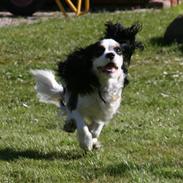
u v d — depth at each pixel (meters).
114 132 12.58
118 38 11.05
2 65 20.61
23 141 11.62
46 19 28.80
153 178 9.34
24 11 30.20
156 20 26.91
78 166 10.06
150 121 13.58
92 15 28.77
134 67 20.62
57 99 11.51
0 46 23.02
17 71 19.33
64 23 26.64
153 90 17.34
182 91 17.31
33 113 14.44
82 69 10.45
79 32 25.08
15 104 15.55
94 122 11.02
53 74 12.63
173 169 9.80
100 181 9.32
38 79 11.48
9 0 30.12
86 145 10.59
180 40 23.67
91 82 10.45
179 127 13.05
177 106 15.45
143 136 12.20
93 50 10.41
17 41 23.72
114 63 10.26
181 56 22.41
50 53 22.38
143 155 10.76
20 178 9.45
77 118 10.56
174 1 33.88
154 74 19.38
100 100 10.55
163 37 24.09
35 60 21.53
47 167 10.05
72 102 10.64
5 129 12.83
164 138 11.95
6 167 9.95
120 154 10.74
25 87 17.45
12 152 10.95
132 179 9.30
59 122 13.34
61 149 11.09
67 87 10.81
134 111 14.77
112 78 10.44
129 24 26.08
